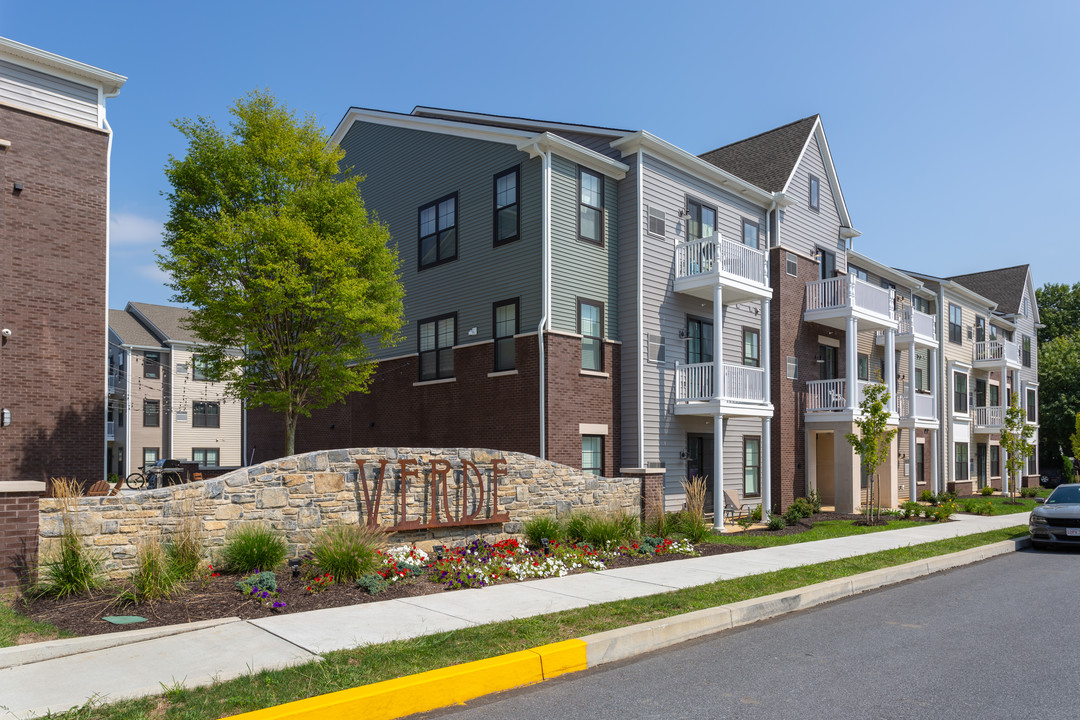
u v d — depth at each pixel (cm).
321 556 917
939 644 738
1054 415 4850
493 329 1830
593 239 1841
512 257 1803
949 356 3494
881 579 1100
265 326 1514
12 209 1344
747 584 964
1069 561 1382
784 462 2255
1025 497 3194
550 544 1184
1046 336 6228
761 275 2083
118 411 3897
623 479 1491
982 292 4431
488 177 1891
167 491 902
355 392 2255
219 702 500
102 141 1459
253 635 676
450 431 1917
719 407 1831
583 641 663
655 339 1886
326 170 1606
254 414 2808
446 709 546
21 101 1373
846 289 2339
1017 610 912
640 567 1108
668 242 1953
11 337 1330
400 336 1967
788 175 2378
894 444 2509
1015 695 579
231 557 912
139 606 756
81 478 1394
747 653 702
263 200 1523
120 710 484
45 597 768
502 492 1263
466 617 759
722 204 2153
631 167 1903
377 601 833
